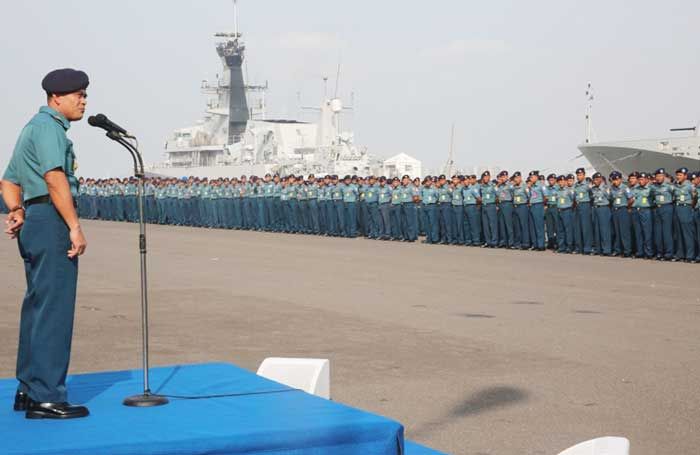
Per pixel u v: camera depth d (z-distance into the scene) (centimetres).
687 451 782
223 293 1862
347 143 6731
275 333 1364
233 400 728
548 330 1388
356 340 1305
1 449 585
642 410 917
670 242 2714
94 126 710
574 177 3062
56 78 703
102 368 1099
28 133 690
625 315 1543
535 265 2517
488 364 1139
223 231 4553
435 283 2041
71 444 595
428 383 1035
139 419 662
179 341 1295
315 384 835
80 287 1972
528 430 848
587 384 1030
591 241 2947
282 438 629
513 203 3219
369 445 649
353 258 2767
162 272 2309
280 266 2488
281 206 4472
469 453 778
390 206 3812
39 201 688
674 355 1191
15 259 2792
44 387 675
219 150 7600
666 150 4812
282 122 7394
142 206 736
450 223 3481
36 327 680
